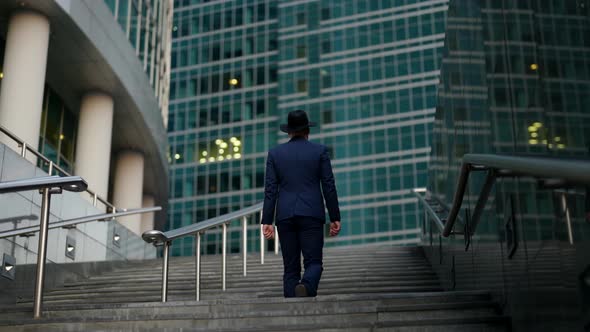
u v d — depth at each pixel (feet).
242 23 239.30
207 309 18.65
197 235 26.55
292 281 20.06
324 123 217.36
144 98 71.31
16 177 37.99
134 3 73.77
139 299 29.40
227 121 229.66
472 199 22.08
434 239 33.65
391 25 221.46
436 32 216.95
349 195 209.26
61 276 38.81
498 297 17.10
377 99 215.72
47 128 64.39
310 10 230.48
